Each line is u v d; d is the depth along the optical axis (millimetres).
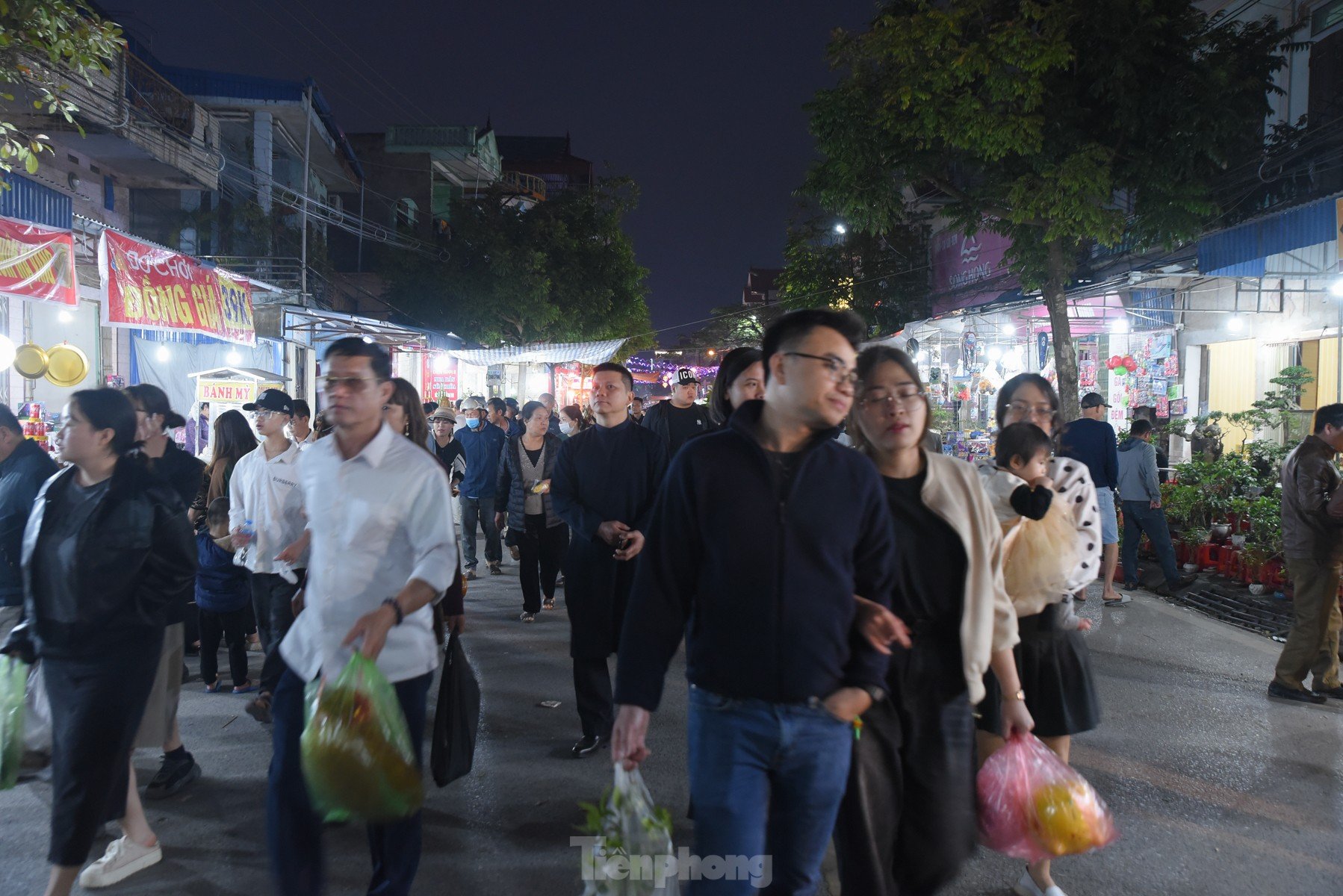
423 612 3092
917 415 2729
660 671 2377
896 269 23125
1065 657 3314
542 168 62844
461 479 10180
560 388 27438
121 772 3271
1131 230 12102
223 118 20734
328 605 2947
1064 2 10695
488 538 10586
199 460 5070
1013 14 11188
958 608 2730
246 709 5305
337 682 2666
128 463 3324
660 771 4664
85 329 12586
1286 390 12688
